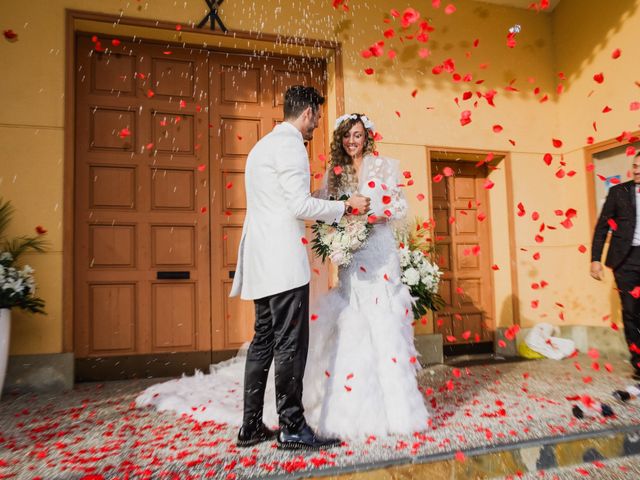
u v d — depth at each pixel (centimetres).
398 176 264
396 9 475
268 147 220
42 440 234
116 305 397
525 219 505
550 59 531
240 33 422
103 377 389
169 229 414
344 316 242
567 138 516
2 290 318
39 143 375
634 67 444
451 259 510
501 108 507
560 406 279
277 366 211
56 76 381
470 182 529
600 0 477
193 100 430
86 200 397
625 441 230
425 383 354
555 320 504
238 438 219
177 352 407
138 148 412
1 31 374
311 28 445
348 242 236
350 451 207
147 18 402
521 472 207
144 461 202
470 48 500
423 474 196
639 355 349
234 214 432
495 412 267
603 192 480
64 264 372
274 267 209
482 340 509
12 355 354
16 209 366
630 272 348
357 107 454
